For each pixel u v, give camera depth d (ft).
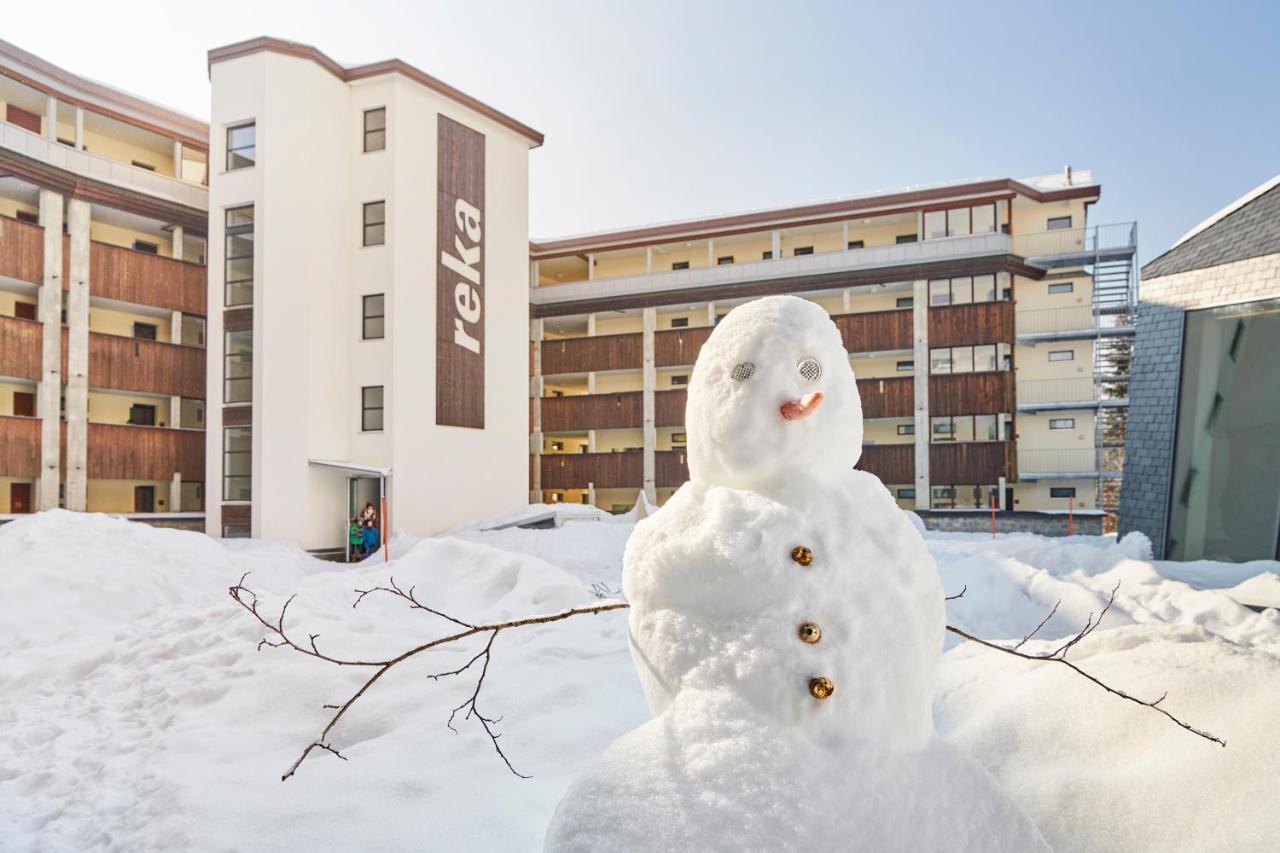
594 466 117.91
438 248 80.23
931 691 6.42
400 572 27.84
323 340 74.59
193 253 95.20
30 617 26.02
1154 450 51.21
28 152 76.54
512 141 90.27
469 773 12.21
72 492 77.97
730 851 5.09
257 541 67.26
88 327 82.33
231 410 72.79
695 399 6.93
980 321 100.07
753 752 5.51
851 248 115.03
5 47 76.43
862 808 5.49
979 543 41.19
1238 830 7.25
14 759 14.75
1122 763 8.61
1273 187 47.57
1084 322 104.17
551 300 123.65
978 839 5.84
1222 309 48.57
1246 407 46.65
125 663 19.95
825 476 6.61
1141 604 25.05
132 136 91.81
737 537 6.20
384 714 15.05
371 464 75.10
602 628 20.43
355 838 10.46
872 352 105.19
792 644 5.86
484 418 84.43
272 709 15.93
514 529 70.59
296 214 73.46
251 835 10.80
